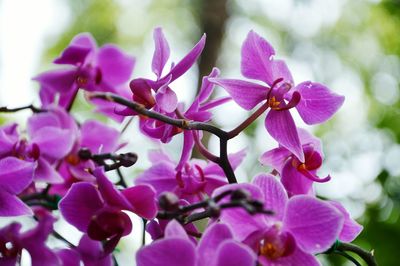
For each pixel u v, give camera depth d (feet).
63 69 1.31
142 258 0.83
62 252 0.95
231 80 1.02
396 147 2.42
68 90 1.31
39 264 0.89
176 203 0.84
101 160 1.00
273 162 1.05
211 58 3.34
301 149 1.02
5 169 1.00
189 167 1.07
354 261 1.02
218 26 3.41
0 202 1.00
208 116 1.02
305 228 0.90
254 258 0.81
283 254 0.90
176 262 0.84
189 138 1.02
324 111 1.04
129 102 0.90
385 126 2.57
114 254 1.11
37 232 0.88
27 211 1.00
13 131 1.19
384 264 1.85
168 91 1.00
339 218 0.89
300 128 1.07
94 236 0.94
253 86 1.03
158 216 0.94
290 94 1.04
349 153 2.42
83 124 1.24
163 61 1.02
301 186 1.04
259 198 0.88
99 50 1.33
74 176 1.19
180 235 0.85
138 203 0.94
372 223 1.88
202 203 0.86
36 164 1.05
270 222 0.91
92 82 1.32
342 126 3.96
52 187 1.20
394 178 2.01
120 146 1.26
